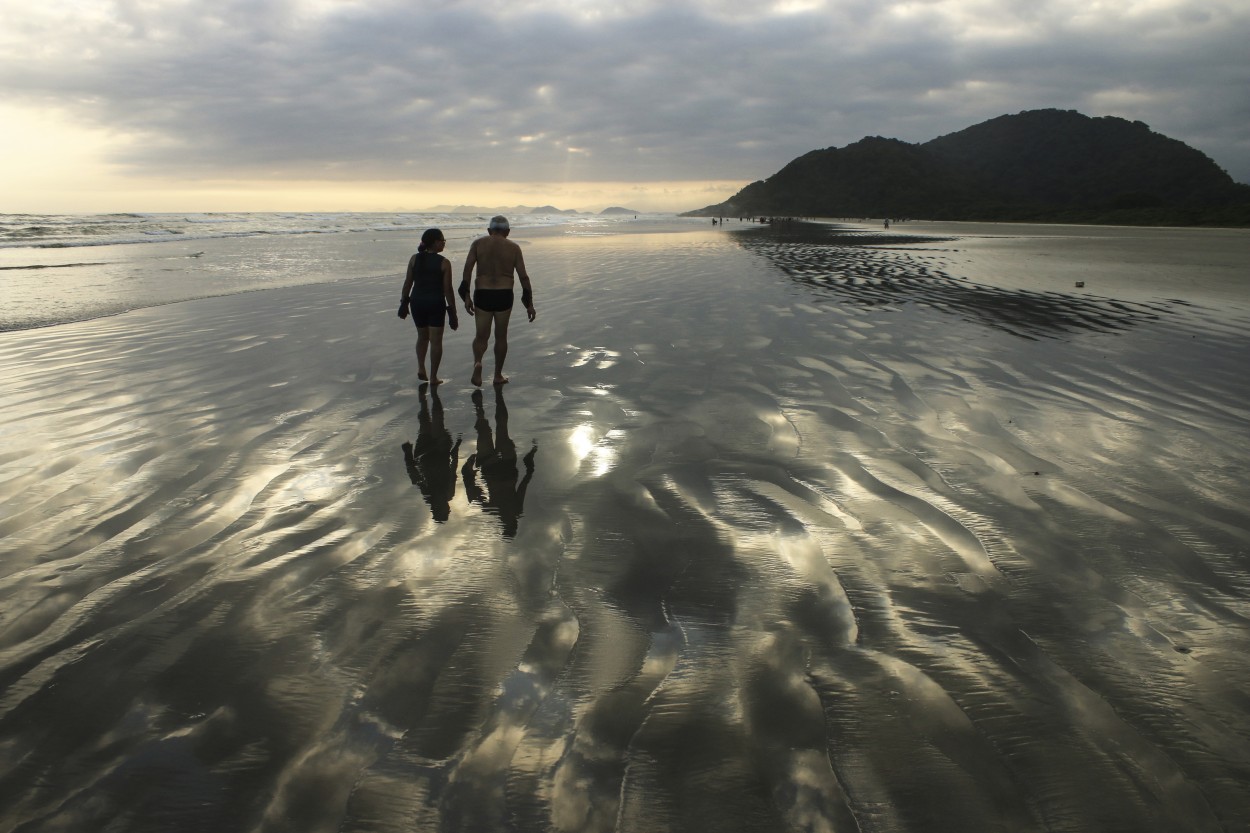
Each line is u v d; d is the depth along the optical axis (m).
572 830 1.89
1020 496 4.08
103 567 3.36
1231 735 2.20
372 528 3.78
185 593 3.12
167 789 2.04
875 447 4.95
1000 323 9.92
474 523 3.84
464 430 5.57
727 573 3.25
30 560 3.42
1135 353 7.91
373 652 2.69
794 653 2.64
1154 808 1.94
